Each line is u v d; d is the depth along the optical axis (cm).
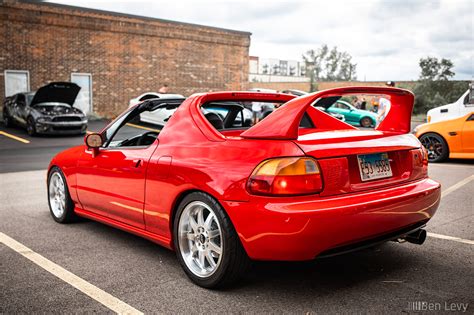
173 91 2486
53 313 272
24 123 1543
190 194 310
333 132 333
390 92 334
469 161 982
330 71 6169
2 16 1900
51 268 349
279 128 283
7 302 287
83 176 436
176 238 327
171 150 335
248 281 321
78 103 2159
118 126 420
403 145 327
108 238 433
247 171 279
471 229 449
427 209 322
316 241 265
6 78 1930
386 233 299
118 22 2238
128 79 2306
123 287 312
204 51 2598
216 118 395
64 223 489
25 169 881
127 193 375
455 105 1152
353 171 293
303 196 271
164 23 2403
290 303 284
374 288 305
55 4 2033
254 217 272
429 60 3422
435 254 374
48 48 2036
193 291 305
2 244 412
